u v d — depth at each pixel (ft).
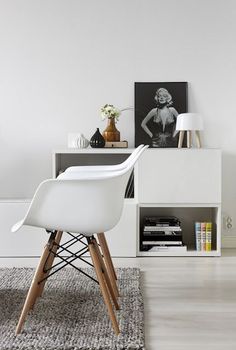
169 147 16.42
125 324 9.16
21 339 8.41
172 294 11.25
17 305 10.23
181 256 15.37
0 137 16.58
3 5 16.44
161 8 16.43
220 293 11.28
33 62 16.52
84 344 8.20
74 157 16.72
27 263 14.35
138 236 15.28
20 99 16.56
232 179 16.57
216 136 16.53
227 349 8.16
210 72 16.47
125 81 16.51
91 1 16.44
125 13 16.44
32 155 16.60
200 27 16.44
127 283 12.00
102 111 15.84
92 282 12.07
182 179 15.28
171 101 16.46
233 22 16.43
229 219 16.58
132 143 16.57
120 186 9.12
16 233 15.19
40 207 8.77
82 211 8.79
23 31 16.48
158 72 16.49
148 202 15.30
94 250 8.95
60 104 16.55
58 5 16.47
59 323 9.21
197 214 16.70
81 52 16.49
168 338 8.67
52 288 11.54
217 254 15.33
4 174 16.65
